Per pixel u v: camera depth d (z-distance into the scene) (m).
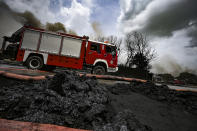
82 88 2.54
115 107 2.54
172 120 2.33
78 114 1.89
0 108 1.70
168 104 3.18
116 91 3.65
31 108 1.81
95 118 1.87
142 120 2.13
